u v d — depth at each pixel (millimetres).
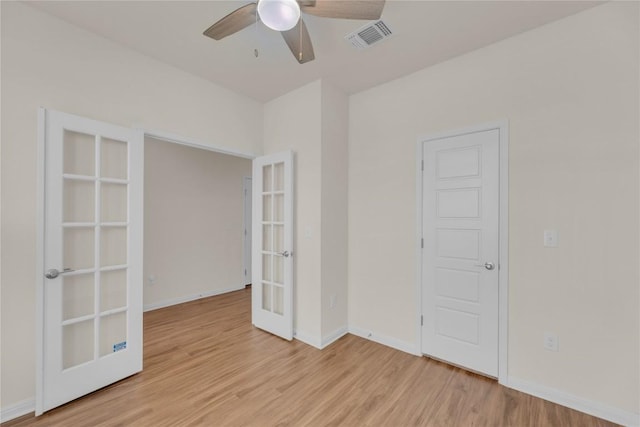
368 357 2584
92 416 1802
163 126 2516
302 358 2566
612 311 1800
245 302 4309
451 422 1775
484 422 1774
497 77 2242
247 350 2719
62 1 1815
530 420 1793
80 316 2037
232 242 5020
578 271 1907
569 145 1951
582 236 1899
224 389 2092
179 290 4277
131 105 2320
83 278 2066
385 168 2895
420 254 2629
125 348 2229
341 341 2926
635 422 1716
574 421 1786
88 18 1979
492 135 2264
